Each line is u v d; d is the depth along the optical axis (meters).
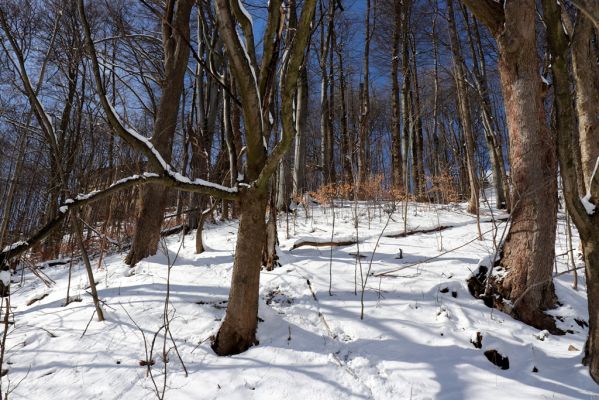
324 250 5.92
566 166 2.46
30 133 5.66
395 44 13.00
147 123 10.09
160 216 5.91
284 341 3.26
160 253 5.93
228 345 3.11
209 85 10.85
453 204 11.05
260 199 3.03
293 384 2.69
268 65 2.96
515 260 3.82
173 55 6.23
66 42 7.23
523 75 3.94
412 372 2.80
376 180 9.78
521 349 3.11
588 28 4.08
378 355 3.04
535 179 3.77
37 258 7.58
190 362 3.00
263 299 4.11
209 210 6.00
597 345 2.66
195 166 7.01
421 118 15.21
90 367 3.00
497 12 4.07
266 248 5.00
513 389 2.56
